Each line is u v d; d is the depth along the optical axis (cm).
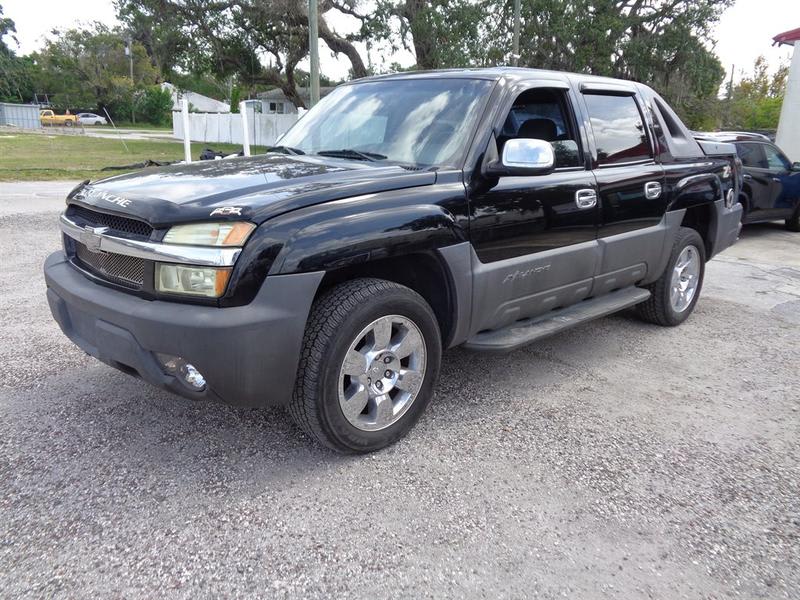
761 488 288
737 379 420
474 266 328
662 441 329
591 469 298
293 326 262
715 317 568
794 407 378
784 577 229
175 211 260
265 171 317
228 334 248
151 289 262
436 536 245
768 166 1040
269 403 272
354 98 415
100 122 6544
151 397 357
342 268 299
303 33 2889
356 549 236
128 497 264
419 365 315
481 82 361
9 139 3120
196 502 262
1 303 516
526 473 293
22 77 5966
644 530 254
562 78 399
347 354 282
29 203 1074
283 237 258
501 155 327
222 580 218
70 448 301
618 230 425
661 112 491
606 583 223
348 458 301
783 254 904
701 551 242
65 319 312
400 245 290
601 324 537
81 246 311
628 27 3009
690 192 492
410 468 294
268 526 248
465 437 326
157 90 6850
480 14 2692
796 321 561
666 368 437
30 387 364
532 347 472
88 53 6781
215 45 3003
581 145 397
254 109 3450
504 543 243
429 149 343
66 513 252
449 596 214
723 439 334
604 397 384
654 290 505
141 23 2953
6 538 235
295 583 218
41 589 211
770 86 4128
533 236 359
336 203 279
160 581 216
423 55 2798
